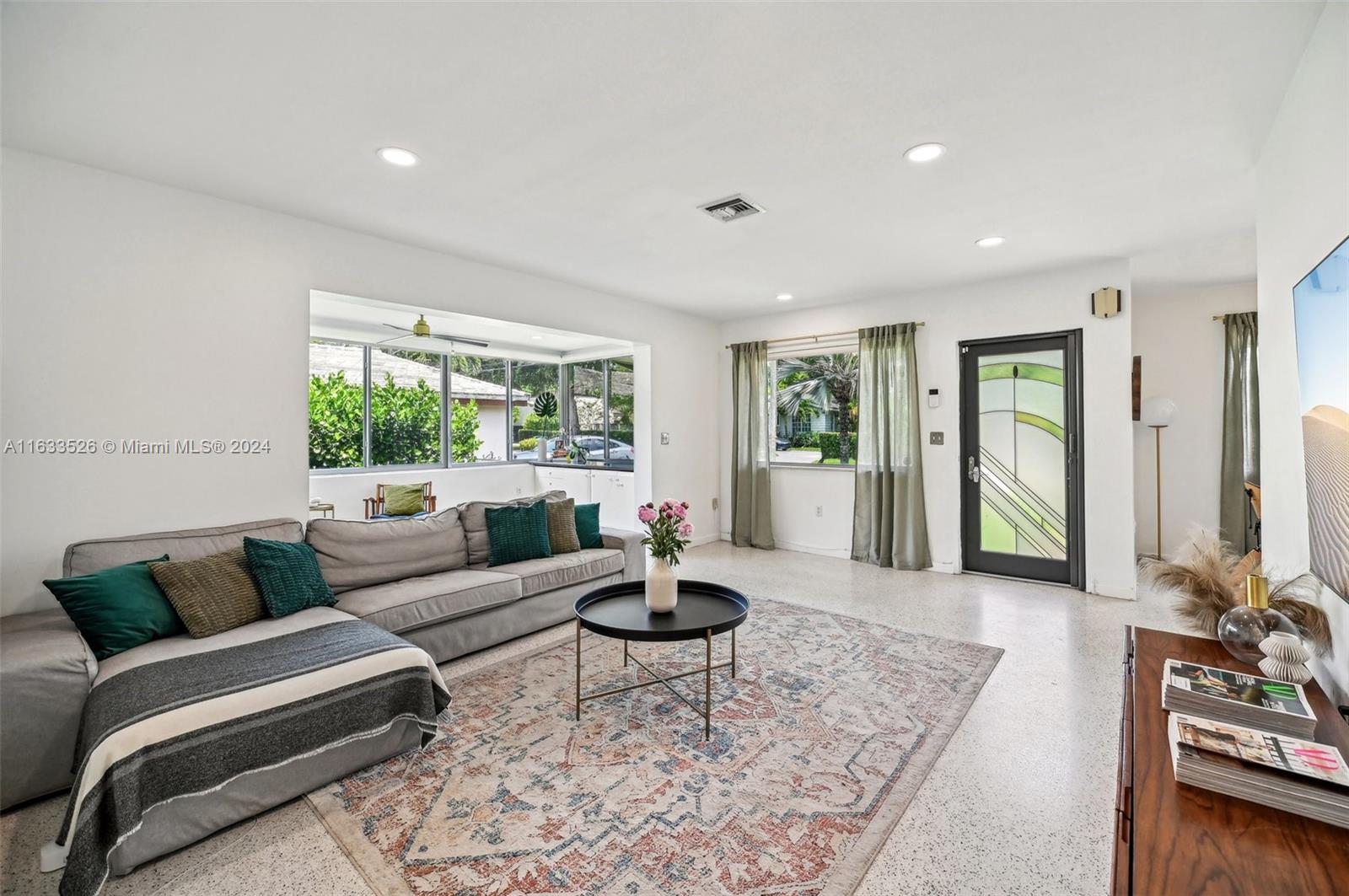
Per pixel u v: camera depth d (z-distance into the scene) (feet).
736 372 20.47
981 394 15.87
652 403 18.60
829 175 8.93
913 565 16.52
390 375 22.17
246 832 5.91
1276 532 7.25
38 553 8.20
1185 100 6.85
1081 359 14.21
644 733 7.75
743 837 5.75
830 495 18.84
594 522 13.75
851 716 8.15
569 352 25.81
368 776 6.82
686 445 20.01
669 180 9.11
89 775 5.13
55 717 6.30
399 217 10.68
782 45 5.88
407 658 7.27
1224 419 16.15
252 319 10.14
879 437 17.11
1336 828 3.25
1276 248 7.07
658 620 8.48
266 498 10.34
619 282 15.43
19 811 6.17
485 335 21.97
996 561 15.84
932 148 8.07
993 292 15.33
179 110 7.12
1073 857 5.45
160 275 9.21
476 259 13.25
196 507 9.57
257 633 7.81
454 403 24.08
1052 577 14.98
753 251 12.74
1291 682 4.86
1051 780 6.68
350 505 20.51
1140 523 17.54
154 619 7.52
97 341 8.66
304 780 6.42
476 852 5.58
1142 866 3.01
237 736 5.90
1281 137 6.88
